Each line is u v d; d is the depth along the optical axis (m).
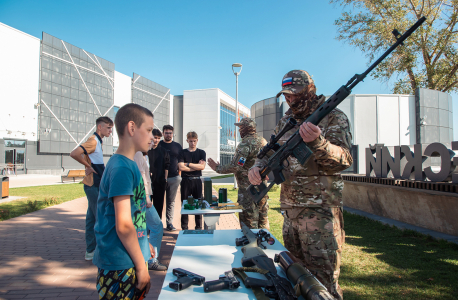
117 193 1.46
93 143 3.94
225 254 1.89
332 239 1.86
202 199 4.11
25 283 3.44
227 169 3.77
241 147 3.65
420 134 14.64
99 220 1.57
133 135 1.64
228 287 1.40
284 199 2.12
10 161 26.77
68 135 31.64
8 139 26.52
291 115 2.30
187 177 5.59
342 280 3.44
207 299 1.31
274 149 2.06
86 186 4.03
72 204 9.63
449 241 4.71
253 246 1.82
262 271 1.52
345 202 8.62
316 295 1.22
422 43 14.94
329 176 1.92
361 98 14.61
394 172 6.74
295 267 1.46
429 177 5.80
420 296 3.01
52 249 4.75
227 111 50.62
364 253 4.38
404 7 15.34
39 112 28.91
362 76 1.68
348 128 1.96
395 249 4.53
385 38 15.15
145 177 3.74
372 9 15.55
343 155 1.75
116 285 1.48
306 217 1.92
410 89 18.77
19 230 6.03
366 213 7.31
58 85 30.59
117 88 38.03
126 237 1.45
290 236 2.13
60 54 30.73
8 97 26.41
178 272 1.54
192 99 45.72
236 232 2.42
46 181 20.98
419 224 5.81
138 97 41.12
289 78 1.98
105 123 4.11
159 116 45.12
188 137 5.68
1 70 25.88
